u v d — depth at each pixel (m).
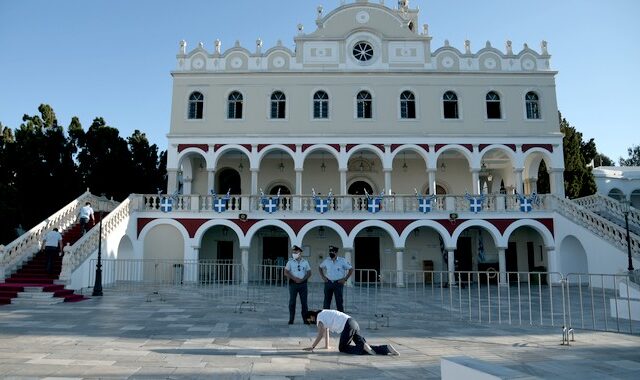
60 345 9.01
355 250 28.94
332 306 16.08
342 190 27.39
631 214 24.77
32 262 20.25
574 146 36.19
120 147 36.81
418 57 28.83
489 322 12.66
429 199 26.38
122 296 18.59
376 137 27.69
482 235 29.27
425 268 28.50
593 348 9.20
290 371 7.32
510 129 28.08
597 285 23.44
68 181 33.66
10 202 29.25
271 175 30.42
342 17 29.09
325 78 28.36
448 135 27.75
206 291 19.97
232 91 28.34
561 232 25.86
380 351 8.58
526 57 28.84
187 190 29.72
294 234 26.08
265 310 15.01
